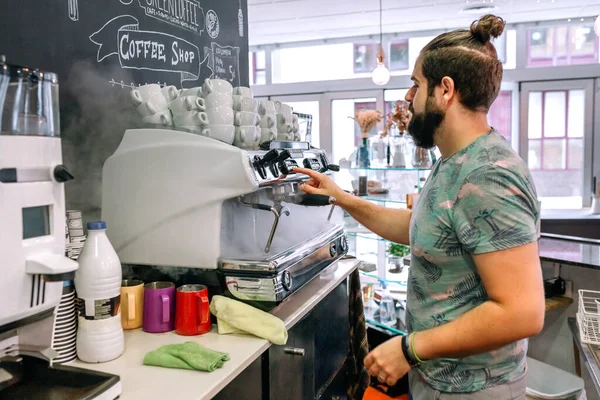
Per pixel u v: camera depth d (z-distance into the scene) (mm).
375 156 3094
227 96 1521
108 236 1552
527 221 1104
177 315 1417
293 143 1828
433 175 1293
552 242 2828
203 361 1188
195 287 1465
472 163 1171
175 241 1470
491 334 1090
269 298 1413
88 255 1257
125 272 1569
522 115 5289
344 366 2088
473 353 1136
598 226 3844
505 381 1237
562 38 5137
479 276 1196
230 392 1246
